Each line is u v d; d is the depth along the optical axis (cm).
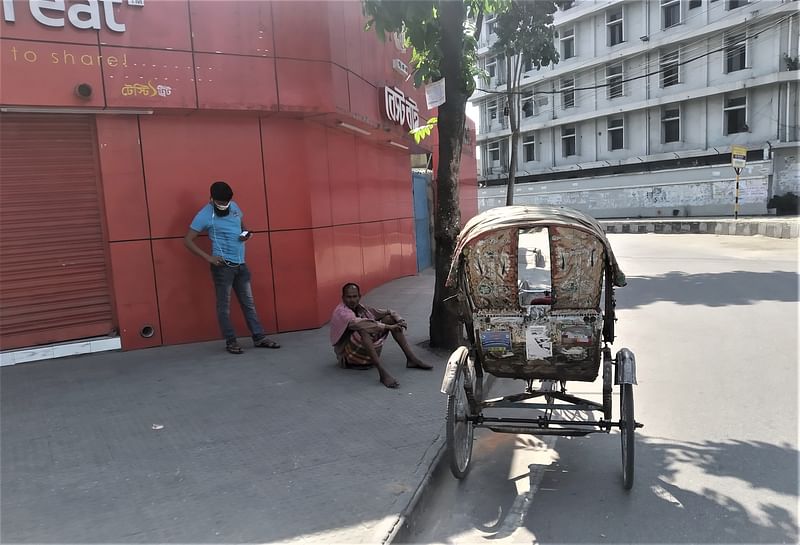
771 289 1014
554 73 3822
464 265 389
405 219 1286
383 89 919
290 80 682
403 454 383
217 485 338
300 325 748
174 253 668
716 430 441
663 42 3209
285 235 732
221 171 687
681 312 869
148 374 561
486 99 4412
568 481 376
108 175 633
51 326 626
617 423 358
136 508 312
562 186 3875
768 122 2888
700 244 1923
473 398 390
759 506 333
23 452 383
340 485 340
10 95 562
